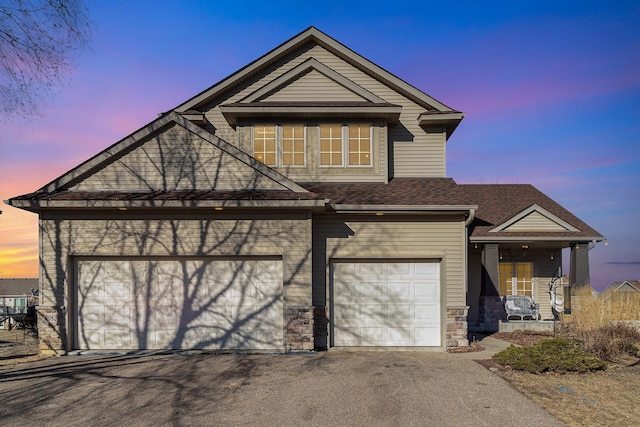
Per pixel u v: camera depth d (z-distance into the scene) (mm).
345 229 11352
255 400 7031
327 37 13516
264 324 10688
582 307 13352
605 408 6789
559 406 6855
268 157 12836
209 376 8383
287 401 6992
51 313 10461
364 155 12922
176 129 10906
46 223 10562
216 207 10320
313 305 11156
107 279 10703
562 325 14016
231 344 10656
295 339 10547
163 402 6934
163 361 9555
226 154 10906
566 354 8953
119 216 10625
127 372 8656
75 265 10680
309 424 6105
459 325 11195
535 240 14055
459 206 11039
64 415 6406
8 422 6152
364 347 11133
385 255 11281
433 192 12062
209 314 10695
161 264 10734
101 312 10641
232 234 10680
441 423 6156
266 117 12828
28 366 9188
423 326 11312
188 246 10641
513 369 8945
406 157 13477
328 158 12883
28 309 16031
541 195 16875
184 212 10680
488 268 14234
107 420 6219
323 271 11234
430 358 10023
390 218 11398
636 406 6891
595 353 9945
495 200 16547
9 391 7473
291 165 12852
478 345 11531
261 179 10852
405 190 12211
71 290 10609
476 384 7941
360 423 6141
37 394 7312
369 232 11367
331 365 9258
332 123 12945
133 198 10180
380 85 13695
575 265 14539
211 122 13500
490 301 14086
